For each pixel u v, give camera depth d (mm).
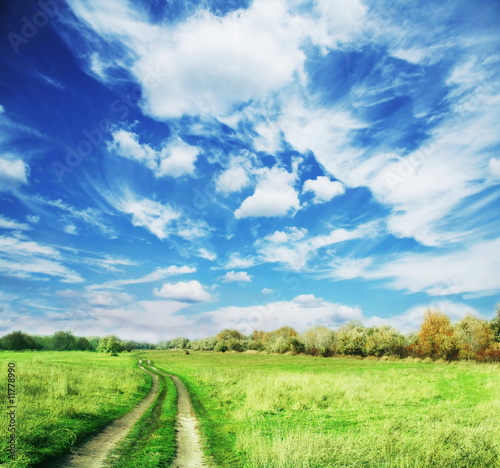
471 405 17000
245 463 9453
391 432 10750
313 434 10938
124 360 69688
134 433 12461
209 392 25188
